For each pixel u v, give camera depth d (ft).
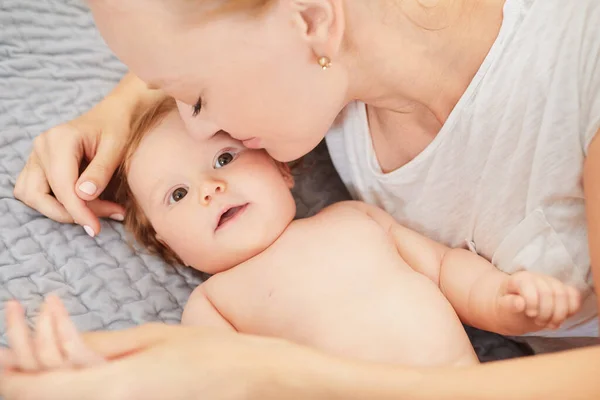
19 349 1.99
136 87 3.80
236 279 3.34
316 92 2.68
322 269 3.24
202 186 3.31
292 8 2.35
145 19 2.30
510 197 2.95
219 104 2.64
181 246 3.43
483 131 2.89
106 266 3.46
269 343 2.02
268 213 3.35
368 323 3.03
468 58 2.80
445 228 3.42
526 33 2.67
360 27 2.63
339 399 1.90
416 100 2.99
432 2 2.66
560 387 1.86
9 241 3.40
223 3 2.32
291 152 2.96
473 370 1.94
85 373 1.90
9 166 3.70
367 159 3.49
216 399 1.89
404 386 1.90
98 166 3.46
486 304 3.05
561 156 2.65
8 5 4.33
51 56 4.26
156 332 2.13
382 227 3.50
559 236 2.85
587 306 2.97
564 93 2.57
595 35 2.48
